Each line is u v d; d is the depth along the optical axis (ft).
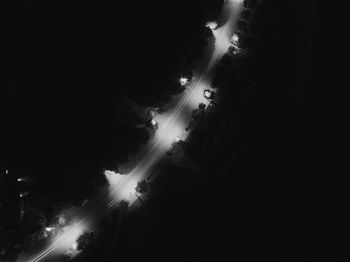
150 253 96.53
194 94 126.31
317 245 83.51
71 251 104.12
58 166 117.50
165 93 124.26
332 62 110.11
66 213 111.34
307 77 112.57
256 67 123.75
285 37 126.62
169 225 100.17
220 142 111.14
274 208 92.84
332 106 102.58
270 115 110.11
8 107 130.31
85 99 128.77
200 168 108.37
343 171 91.76
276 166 99.86
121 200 110.52
